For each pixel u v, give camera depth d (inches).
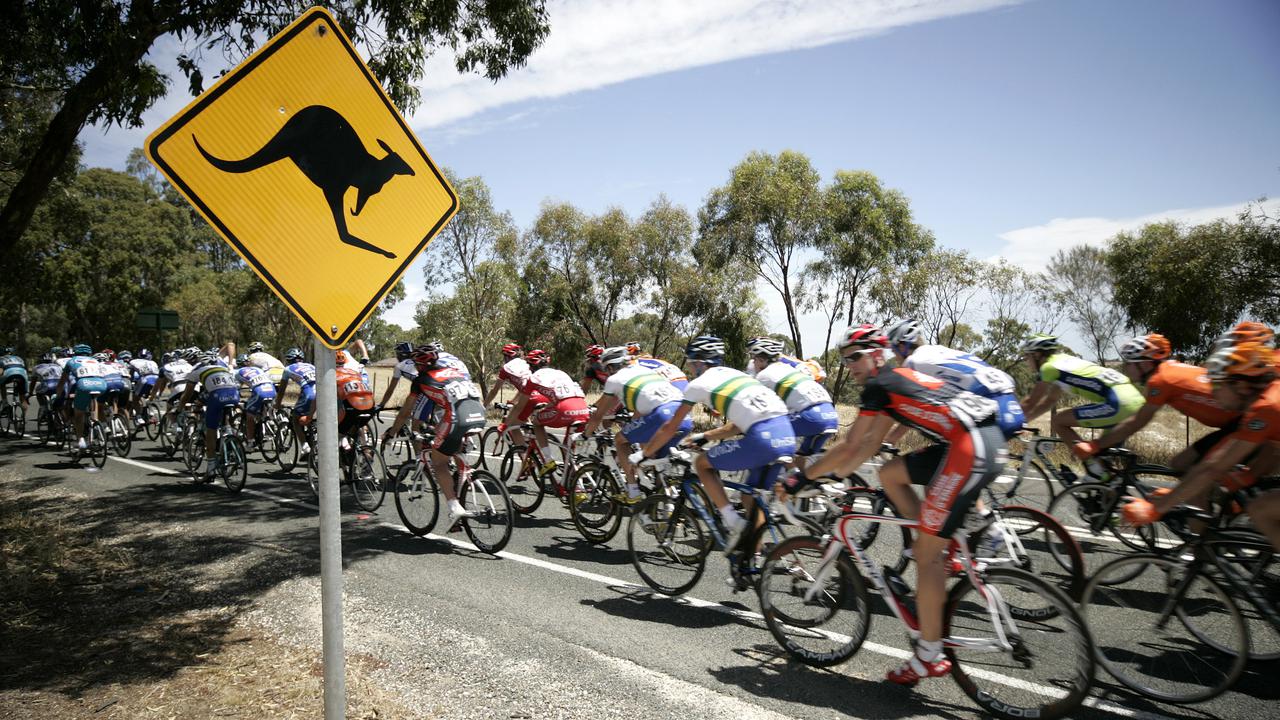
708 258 927.7
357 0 265.6
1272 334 137.8
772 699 137.9
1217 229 652.7
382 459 290.4
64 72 280.1
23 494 339.9
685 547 195.3
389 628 173.5
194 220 2042.3
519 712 131.7
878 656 157.2
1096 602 156.6
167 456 452.4
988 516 171.8
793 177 899.4
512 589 202.7
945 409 127.9
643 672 149.4
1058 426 230.5
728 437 182.2
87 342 1718.8
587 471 254.2
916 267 831.1
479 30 315.3
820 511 205.0
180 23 226.1
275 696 135.3
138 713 128.1
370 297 85.9
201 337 1673.2
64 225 901.2
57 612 185.8
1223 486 160.4
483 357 1004.6
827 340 922.7
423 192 91.7
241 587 205.3
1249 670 146.2
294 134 79.0
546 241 1092.5
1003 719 130.3
